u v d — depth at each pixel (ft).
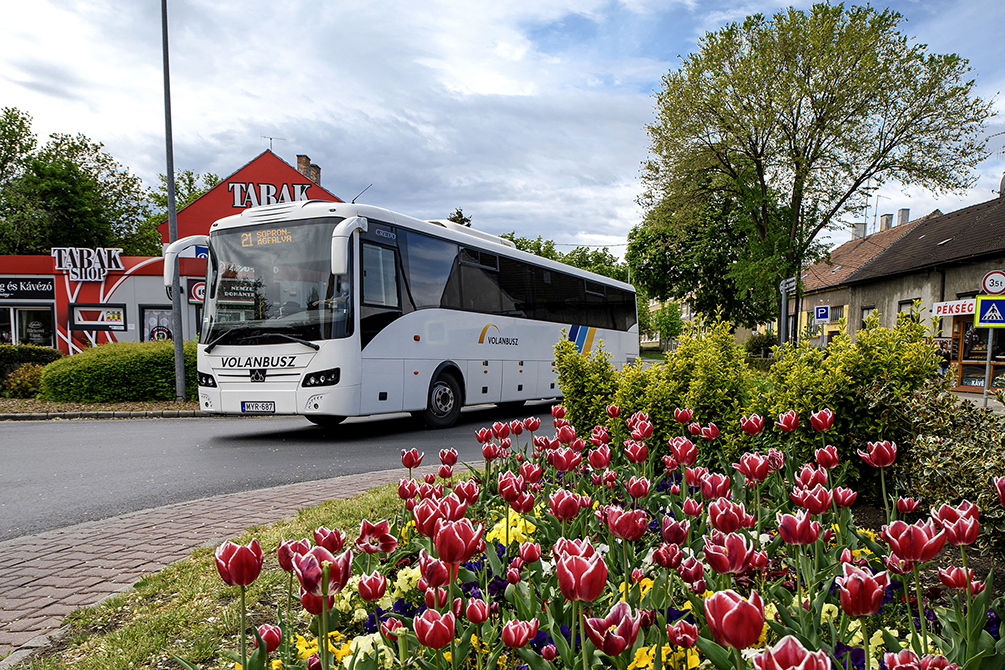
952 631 7.25
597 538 11.64
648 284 140.05
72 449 31.30
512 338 45.60
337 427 40.37
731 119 88.94
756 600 4.31
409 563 11.07
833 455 10.93
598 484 14.42
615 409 17.52
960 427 13.69
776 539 10.73
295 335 31.94
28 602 12.31
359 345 32.19
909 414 15.02
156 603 11.78
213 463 27.53
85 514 19.67
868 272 108.68
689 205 99.76
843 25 85.05
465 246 41.63
